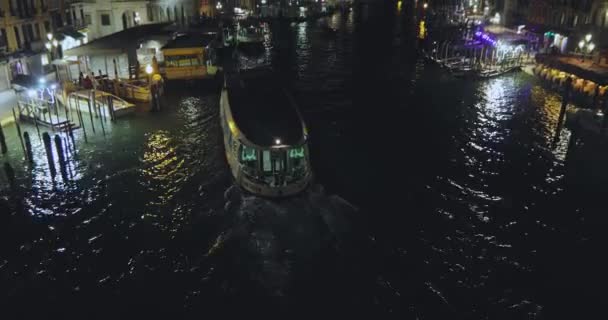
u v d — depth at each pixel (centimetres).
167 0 6600
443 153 2841
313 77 4769
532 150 2858
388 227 2078
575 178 2447
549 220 2139
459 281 1770
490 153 2825
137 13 5925
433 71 4859
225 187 2380
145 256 1911
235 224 2048
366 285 1731
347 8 11125
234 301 1669
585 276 1789
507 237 2022
